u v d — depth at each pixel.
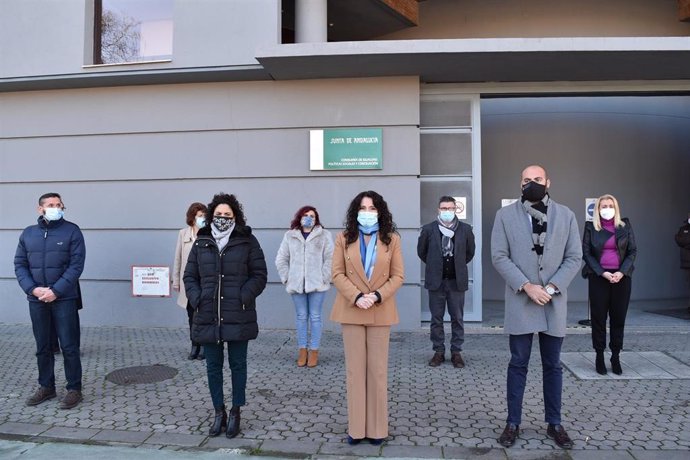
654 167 11.64
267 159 8.52
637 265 11.53
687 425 4.59
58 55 8.56
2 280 9.12
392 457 4.06
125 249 8.82
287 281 6.53
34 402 5.18
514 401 4.25
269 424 4.69
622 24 9.99
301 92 8.49
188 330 8.57
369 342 4.25
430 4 10.34
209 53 8.20
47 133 9.02
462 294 6.50
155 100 8.77
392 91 8.39
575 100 11.54
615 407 5.02
